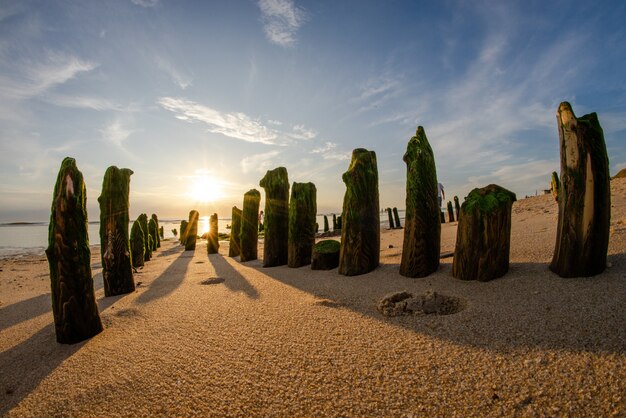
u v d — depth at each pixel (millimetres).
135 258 11383
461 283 4965
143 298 6172
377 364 3000
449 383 2619
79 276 4070
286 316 4484
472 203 4973
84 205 4238
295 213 8656
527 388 2441
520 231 8367
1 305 6488
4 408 2771
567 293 3906
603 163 4176
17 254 22000
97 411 2645
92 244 31172
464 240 5047
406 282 5539
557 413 2178
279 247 9438
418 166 5770
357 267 6621
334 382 2785
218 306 5254
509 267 5164
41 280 9828
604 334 2924
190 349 3641
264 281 7062
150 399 2748
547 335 3092
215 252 16219
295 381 2848
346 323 4039
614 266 4328
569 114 4320
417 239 5688
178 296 6156
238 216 14242
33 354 3783
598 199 4137
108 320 4738
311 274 7344
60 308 3996
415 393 2547
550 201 18891
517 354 2873
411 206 5777
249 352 3457
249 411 2502
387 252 8898
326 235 21469
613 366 2498
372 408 2426
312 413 2428
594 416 2109
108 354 3637
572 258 4273
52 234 4020
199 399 2695
